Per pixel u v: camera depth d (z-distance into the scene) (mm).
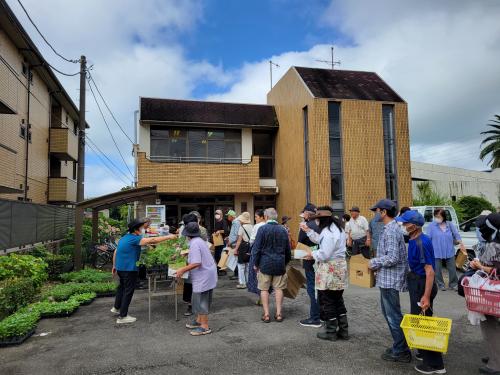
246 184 17750
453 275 8562
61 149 19562
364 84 18344
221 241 11125
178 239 7473
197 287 5508
